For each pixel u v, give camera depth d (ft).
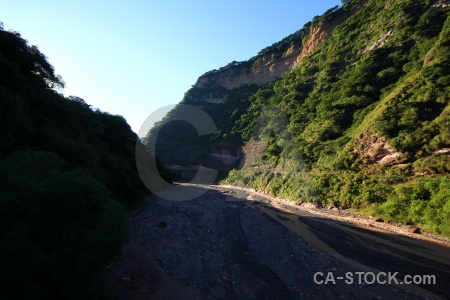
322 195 84.58
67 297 20.72
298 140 126.52
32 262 18.51
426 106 83.30
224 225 61.41
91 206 26.84
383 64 123.75
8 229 19.83
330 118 122.93
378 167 81.10
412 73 104.01
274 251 43.27
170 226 59.21
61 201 23.70
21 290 18.02
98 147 75.00
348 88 127.03
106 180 67.41
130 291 29.58
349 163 91.20
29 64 56.90
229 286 31.50
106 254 25.00
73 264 21.42
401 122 84.48
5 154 34.88
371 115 101.24
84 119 68.90
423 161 70.64
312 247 44.88
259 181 127.85
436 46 99.40
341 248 44.37
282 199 100.48
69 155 47.06
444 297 28.48
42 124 48.49
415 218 56.08
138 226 58.85
